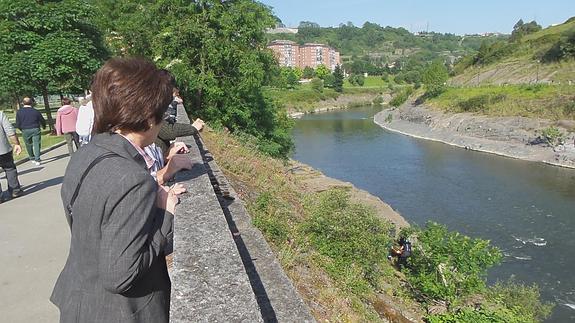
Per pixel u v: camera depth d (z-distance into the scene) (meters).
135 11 21.64
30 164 12.61
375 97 129.62
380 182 38.31
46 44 23.69
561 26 101.81
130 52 20.72
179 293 2.28
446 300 14.23
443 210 30.53
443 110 70.19
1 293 5.00
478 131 57.16
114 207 1.48
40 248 6.25
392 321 10.01
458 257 14.91
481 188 35.62
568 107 52.19
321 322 6.84
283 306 4.20
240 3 21.03
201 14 20.30
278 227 8.70
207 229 3.08
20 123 12.36
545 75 75.88
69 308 1.61
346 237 10.96
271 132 25.30
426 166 44.12
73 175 1.59
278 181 16.06
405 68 171.88
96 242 1.51
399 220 25.45
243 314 2.12
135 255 1.49
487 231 26.52
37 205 8.34
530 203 31.47
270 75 23.75
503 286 18.47
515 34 108.94
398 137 64.00
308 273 8.37
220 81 20.88
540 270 21.41
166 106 1.86
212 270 2.52
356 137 64.56
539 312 16.50
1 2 23.84
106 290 1.52
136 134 1.81
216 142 15.68
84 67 24.52
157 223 1.68
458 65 111.44
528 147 48.72
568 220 27.84
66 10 24.53
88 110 6.84
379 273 11.91
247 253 5.17
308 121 86.75
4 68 23.39
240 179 13.06
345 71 176.25
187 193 3.81
